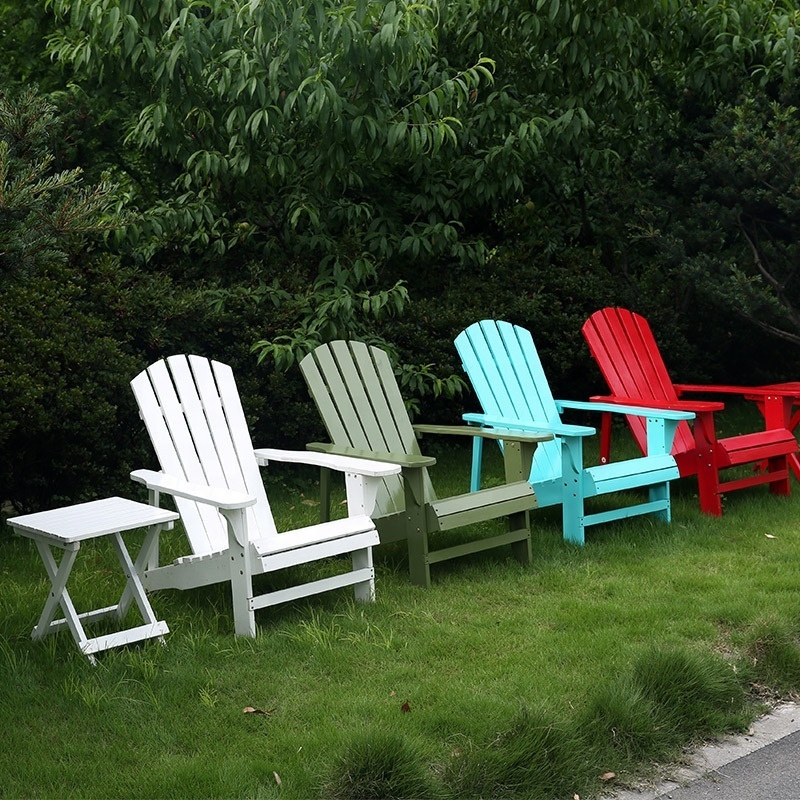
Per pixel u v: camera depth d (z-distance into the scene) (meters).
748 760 2.77
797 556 4.41
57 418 4.85
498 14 6.63
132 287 5.47
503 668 3.24
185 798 2.51
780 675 3.21
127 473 5.28
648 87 7.41
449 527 4.05
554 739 2.69
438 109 5.80
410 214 7.29
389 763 2.56
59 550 4.70
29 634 3.57
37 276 4.98
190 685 3.12
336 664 3.29
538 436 4.47
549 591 4.05
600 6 6.27
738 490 5.77
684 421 5.94
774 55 6.97
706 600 3.86
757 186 6.54
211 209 6.32
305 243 6.52
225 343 5.95
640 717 2.83
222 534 4.17
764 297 6.41
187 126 6.26
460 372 6.66
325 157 6.03
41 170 3.15
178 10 5.84
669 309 7.51
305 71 5.66
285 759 2.68
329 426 4.60
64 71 7.63
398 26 5.31
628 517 5.15
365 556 3.88
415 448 4.91
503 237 7.77
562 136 6.67
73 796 2.52
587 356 7.12
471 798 2.52
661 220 7.03
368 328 6.34
